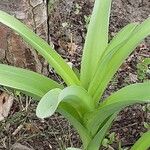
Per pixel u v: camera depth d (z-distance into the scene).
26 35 0.44
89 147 0.50
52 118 0.68
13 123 0.67
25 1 0.63
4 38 0.66
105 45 0.48
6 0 0.62
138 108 0.70
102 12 0.48
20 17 0.64
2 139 0.65
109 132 0.67
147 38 0.81
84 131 0.48
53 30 0.80
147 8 0.87
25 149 0.63
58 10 0.82
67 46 0.79
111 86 0.73
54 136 0.66
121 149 0.62
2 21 0.44
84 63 0.48
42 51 0.45
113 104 0.42
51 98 0.37
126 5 0.86
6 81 0.44
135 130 0.68
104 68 0.45
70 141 0.65
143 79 0.73
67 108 0.46
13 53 0.68
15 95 0.68
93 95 0.46
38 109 0.36
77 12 0.83
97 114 0.45
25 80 0.45
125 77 0.74
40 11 0.66
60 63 0.47
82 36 0.80
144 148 0.48
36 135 0.66
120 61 0.45
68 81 0.47
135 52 0.78
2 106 0.67
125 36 0.47
